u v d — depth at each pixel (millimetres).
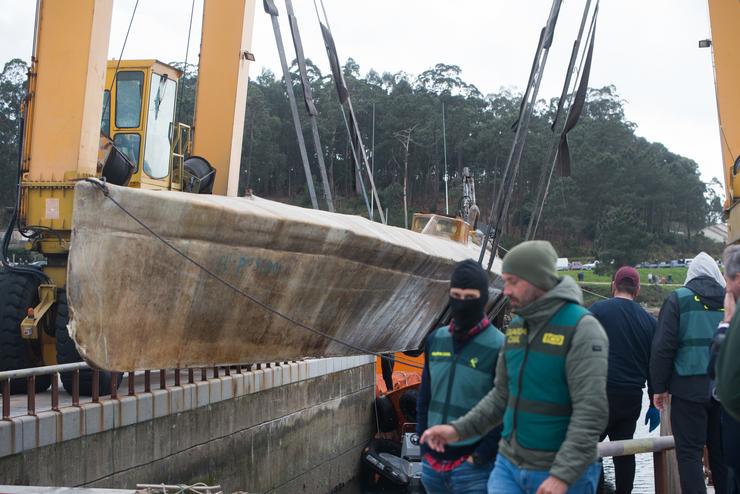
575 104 7520
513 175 7602
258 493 13109
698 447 5473
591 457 3213
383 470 17000
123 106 11469
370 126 83188
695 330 5438
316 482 15547
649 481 15391
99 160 10000
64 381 10133
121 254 5727
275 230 6312
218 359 6582
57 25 9289
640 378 6121
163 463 10438
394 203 73562
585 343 3277
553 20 7258
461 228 12750
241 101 12727
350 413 17516
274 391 13828
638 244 64812
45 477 8289
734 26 11742
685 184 87938
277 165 80562
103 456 9242
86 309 5684
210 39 12648
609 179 80438
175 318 6145
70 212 9469
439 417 3949
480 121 82188
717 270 5598
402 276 7871
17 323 10016
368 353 8125
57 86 9320
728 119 11750
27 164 9578
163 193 5828
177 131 12211
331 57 8477
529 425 3400
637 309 6156
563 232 78562
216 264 6160
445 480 4023
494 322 12992
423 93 88875
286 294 6758
